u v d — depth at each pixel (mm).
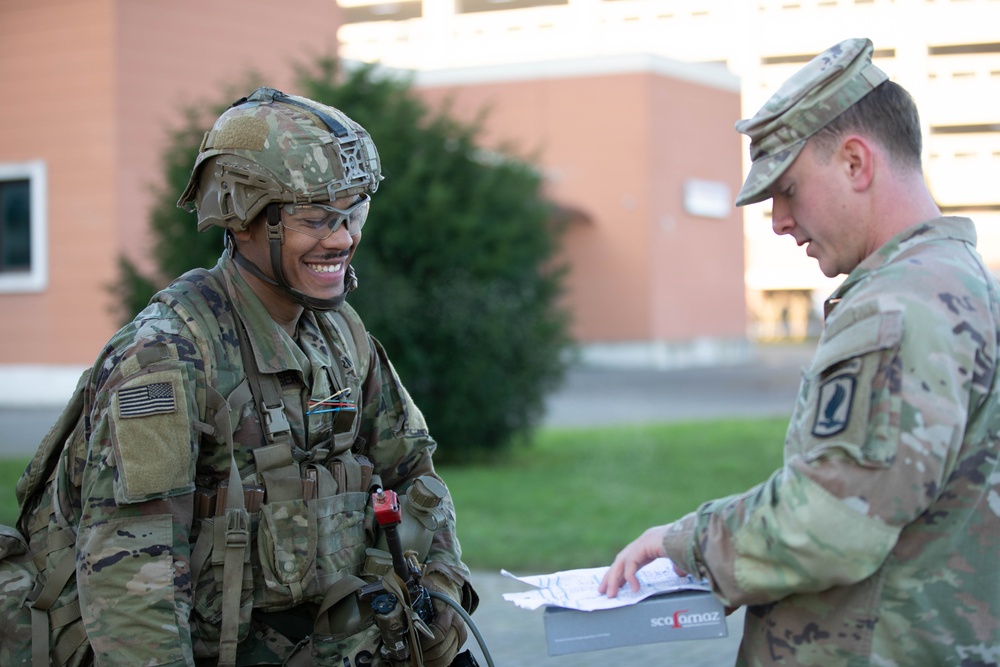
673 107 27406
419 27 38531
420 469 2645
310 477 2281
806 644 1899
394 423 2605
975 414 1826
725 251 29266
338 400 2354
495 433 10852
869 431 1763
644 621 1984
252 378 2258
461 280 10367
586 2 35781
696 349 28359
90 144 16828
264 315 2305
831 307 1957
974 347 1803
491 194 10789
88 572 2066
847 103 1895
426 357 10367
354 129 2322
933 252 1871
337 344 2465
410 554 2439
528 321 10805
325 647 2270
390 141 10352
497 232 10555
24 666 2211
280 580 2217
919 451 1743
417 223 10242
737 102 29250
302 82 10812
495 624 5188
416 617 2279
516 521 7605
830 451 1771
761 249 41000
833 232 1950
